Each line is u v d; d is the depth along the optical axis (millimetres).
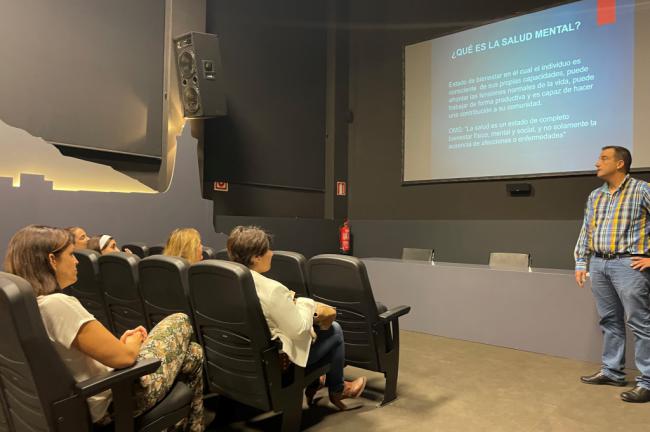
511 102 5156
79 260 2580
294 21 6172
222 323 1898
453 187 5672
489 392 2717
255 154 5684
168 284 2037
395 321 2559
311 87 6402
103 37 4168
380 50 6363
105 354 1367
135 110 4434
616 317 2824
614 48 4500
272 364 1889
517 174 5117
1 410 1588
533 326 3561
